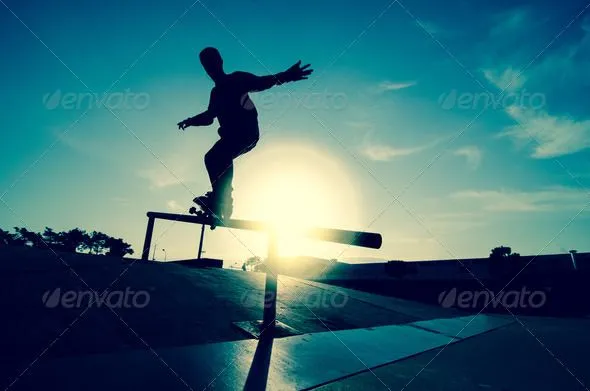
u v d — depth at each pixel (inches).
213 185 132.3
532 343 191.2
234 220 135.7
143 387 69.3
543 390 100.0
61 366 74.6
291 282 284.2
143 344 96.4
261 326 133.2
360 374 98.3
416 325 221.9
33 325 96.1
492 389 96.8
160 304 136.0
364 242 101.2
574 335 241.0
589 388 105.2
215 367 86.5
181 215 156.2
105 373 73.9
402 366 114.6
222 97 134.6
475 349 162.4
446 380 101.7
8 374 67.4
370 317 217.2
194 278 193.3
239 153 136.2
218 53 141.1
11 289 119.7
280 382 82.6
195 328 118.2
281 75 129.6
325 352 115.9
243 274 259.6
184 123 143.8
